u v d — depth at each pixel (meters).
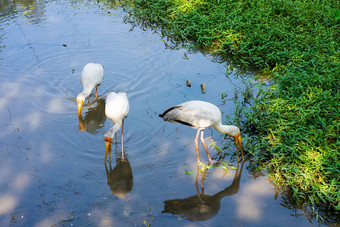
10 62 8.62
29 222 4.64
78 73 8.30
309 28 9.20
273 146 5.90
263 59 8.65
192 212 4.88
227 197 5.16
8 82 7.86
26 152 5.91
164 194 5.18
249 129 6.50
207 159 5.92
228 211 4.91
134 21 10.90
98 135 6.43
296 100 6.77
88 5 12.16
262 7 10.10
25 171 5.52
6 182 5.30
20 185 5.25
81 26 10.55
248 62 8.59
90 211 4.85
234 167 5.74
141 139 6.32
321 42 8.64
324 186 5.12
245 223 4.71
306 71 7.72
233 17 9.93
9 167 5.59
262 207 4.99
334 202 5.02
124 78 8.20
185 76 8.25
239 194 5.22
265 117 6.57
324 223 4.73
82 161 5.79
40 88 7.72
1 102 7.18
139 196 5.14
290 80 7.50
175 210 4.91
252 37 8.92
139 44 9.63
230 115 6.89
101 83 8.02
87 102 7.45
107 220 4.71
